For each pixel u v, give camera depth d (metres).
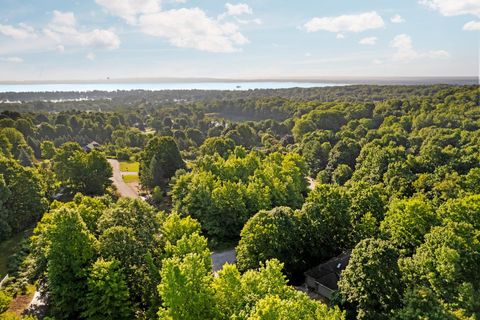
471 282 38.31
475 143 96.12
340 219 51.88
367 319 34.88
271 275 32.81
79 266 38.34
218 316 31.62
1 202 61.44
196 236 42.59
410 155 86.81
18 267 52.25
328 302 44.00
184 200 68.38
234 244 63.00
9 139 115.00
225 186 65.25
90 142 153.38
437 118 119.19
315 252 50.16
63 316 38.97
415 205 48.59
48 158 112.88
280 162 90.81
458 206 48.88
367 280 35.47
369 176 83.19
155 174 87.62
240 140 135.38
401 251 43.47
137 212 46.38
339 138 120.44
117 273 36.03
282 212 49.97
